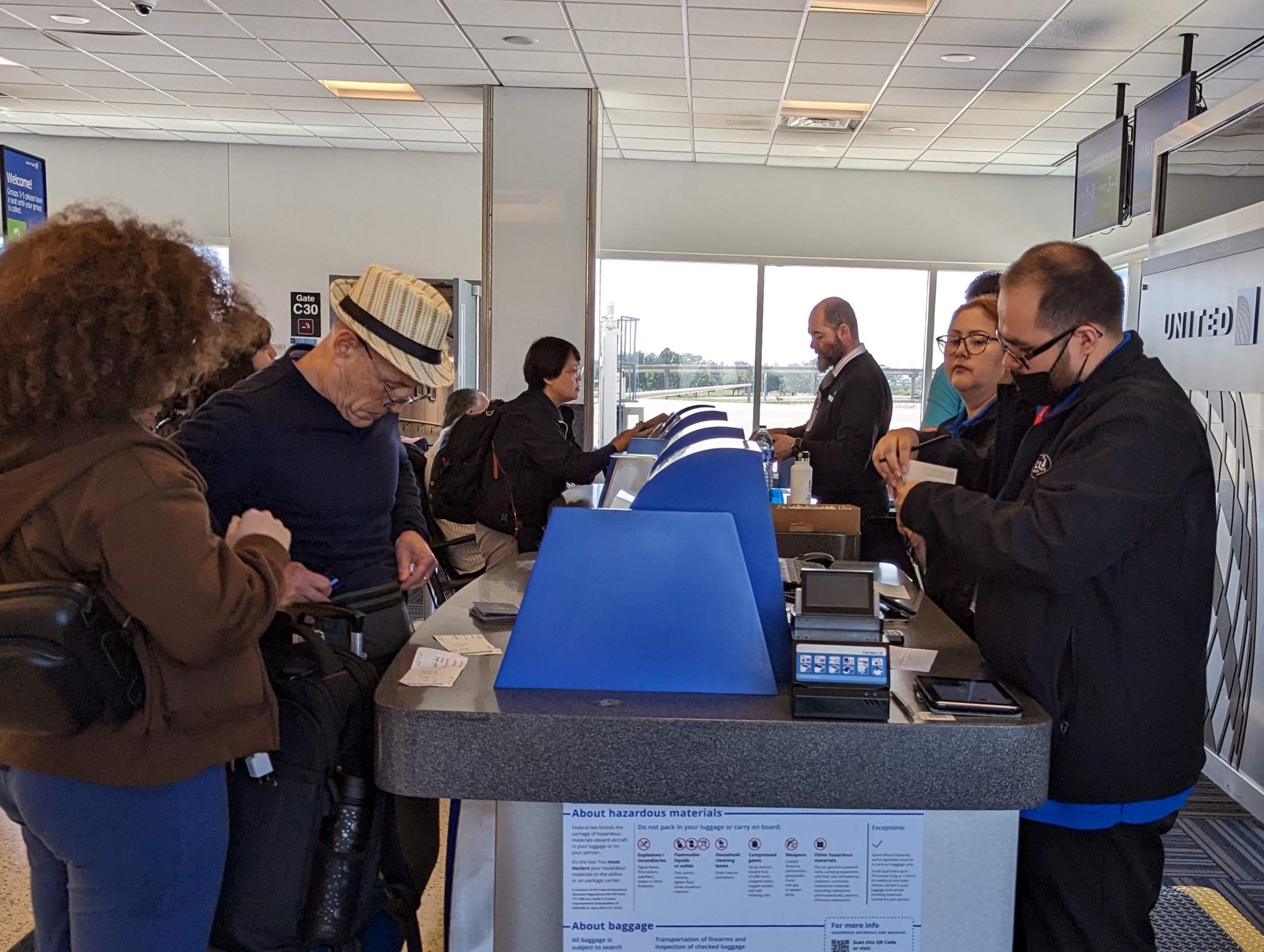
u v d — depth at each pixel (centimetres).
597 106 676
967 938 137
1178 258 301
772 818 134
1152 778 135
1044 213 882
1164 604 134
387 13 535
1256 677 264
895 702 130
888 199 884
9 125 815
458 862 151
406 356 158
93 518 111
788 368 905
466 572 344
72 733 112
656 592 134
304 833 132
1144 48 545
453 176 874
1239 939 230
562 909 136
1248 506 265
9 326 111
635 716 123
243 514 141
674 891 135
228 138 845
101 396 114
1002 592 142
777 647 138
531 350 361
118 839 119
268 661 140
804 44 561
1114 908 141
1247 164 287
